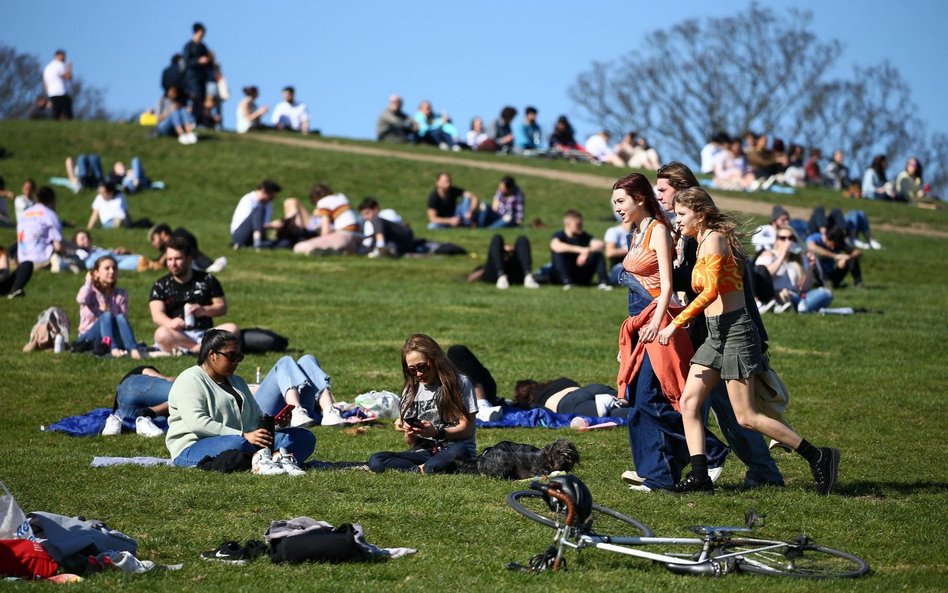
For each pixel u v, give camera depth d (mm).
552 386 28062
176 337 33312
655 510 18469
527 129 102438
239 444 20891
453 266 54219
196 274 33906
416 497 18750
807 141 150125
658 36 153125
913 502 19719
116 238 57125
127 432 25422
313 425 26219
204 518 17453
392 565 15508
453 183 84750
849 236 60438
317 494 18750
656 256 19531
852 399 29578
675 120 152750
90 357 32781
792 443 19672
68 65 99938
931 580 15305
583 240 50281
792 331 39344
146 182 79188
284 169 85438
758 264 43906
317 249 55906
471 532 17062
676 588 14750
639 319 19672
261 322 40000
